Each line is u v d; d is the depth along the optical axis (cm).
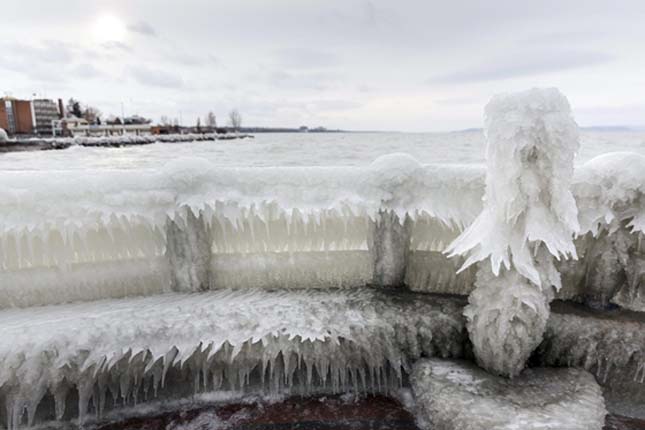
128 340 186
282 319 200
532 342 185
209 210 212
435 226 229
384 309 207
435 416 174
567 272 220
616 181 195
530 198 167
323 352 201
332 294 223
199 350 195
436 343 206
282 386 208
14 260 212
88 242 218
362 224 230
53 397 191
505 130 166
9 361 178
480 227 176
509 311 180
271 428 186
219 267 231
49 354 181
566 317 203
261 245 233
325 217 221
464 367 196
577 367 201
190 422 190
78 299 220
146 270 224
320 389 210
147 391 199
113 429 187
